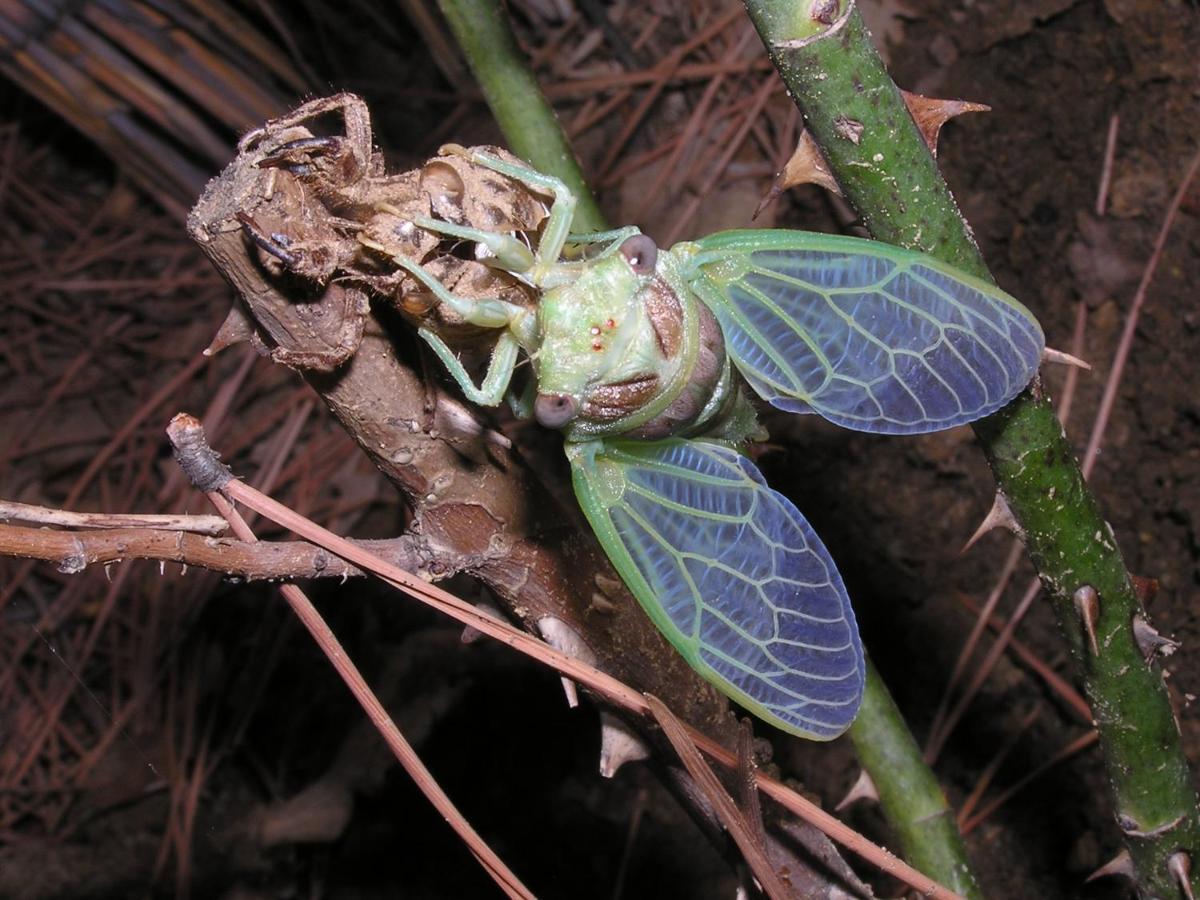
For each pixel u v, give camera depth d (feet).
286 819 0.84
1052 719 0.73
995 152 0.79
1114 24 0.74
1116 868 0.53
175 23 0.99
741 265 0.48
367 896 0.81
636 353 0.47
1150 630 0.48
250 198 0.37
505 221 0.42
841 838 0.44
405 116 1.05
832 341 0.47
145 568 0.96
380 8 1.06
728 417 0.50
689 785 0.46
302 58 1.05
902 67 0.84
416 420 0.41
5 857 0.86
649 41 1.01
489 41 0.54
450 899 0.80
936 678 0.75
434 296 0.40
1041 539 0.46
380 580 0.41
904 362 0.46
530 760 0.83
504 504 0.42
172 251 1.11
